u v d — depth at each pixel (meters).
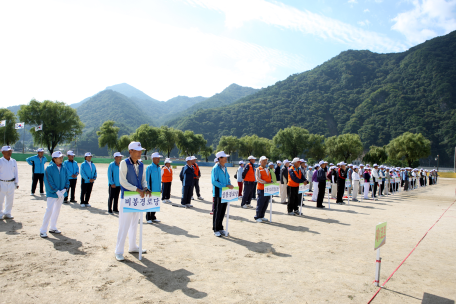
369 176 18.06
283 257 5.94
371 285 4.66
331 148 73.25
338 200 15.06
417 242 7.63
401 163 69.75
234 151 87.94
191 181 12.16
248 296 4.10
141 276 4.73
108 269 4.99
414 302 4.10
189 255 5.88
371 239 7.71
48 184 6.76
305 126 178.12
